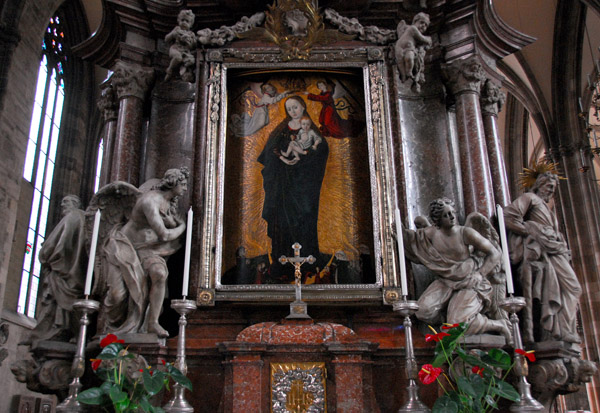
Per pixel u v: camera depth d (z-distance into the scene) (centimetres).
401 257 439
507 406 469
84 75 1805
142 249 494
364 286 522
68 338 499
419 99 639
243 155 597
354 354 438
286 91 625
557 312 513
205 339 507
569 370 484
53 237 514
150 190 516
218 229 543
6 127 1264
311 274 548
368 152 580
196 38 612
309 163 595
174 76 636
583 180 1531
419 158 613
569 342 500
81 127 1781
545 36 1598
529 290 521
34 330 497
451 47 653
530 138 2038
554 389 479
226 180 584
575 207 1516
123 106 618
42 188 1616
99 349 465
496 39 682
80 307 396
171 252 506
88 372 472
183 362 390
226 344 436
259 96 622
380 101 591
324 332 454
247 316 523
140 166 614
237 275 548
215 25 654
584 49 1558
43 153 1622
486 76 656
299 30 618
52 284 505
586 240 1473
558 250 522
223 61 607
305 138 605
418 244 519
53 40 1684
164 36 665
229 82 623
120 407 326
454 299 490
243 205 577
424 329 505
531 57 1636
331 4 647
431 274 557
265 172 591
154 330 468
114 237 488
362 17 656
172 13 655
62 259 510
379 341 501
